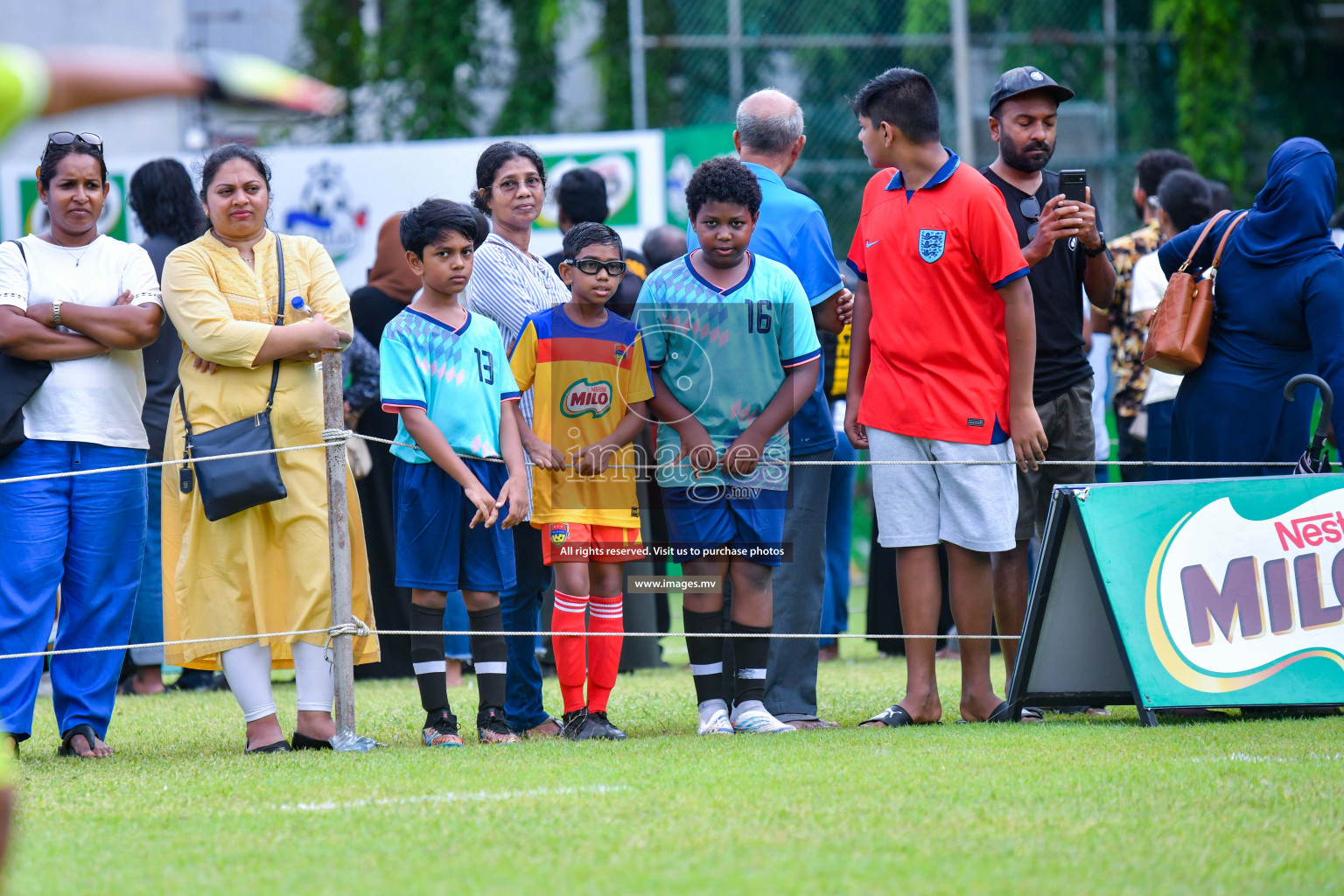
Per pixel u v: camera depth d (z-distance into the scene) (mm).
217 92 4500
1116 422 27234
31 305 16484
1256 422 18422
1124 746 14383
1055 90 18078
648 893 9086
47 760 16141
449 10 62594
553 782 12805
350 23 64688
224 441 15648
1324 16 57344
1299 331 18250
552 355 16531
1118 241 25156
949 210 16688
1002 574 18438
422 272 16469
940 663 25328
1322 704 16203
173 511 16578
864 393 17500
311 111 4578
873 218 17359
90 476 16672
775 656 17719
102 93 4746
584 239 16438
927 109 16781
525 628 17859
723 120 53125
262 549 15984
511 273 18359
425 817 11414
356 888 9367
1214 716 16828
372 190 36719
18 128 4898
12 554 16312
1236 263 18516
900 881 9336
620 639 16812
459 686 23797
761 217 18078
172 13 56375
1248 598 16359
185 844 10758
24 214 38125
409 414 16062
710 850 10219
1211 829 10703
